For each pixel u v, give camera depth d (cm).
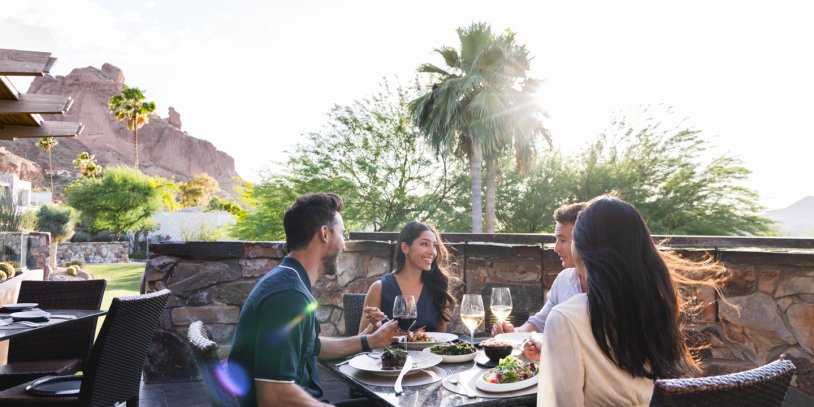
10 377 325
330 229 180
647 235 144
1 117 530
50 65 411
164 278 380
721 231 1728
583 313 141
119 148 12619
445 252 302
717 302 360
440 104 1772
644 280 139
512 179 2014
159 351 374
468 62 1814
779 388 122
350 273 406
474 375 190
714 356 357
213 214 3912
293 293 159
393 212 1995
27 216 1575
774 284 351
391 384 182
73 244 3275
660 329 139
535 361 202
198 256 382
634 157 1861
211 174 13400
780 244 349
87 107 12725
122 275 2008
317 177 1912
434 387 177
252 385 159
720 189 1792
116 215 3862
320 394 189
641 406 141
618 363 137
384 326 225
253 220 1970
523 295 399
